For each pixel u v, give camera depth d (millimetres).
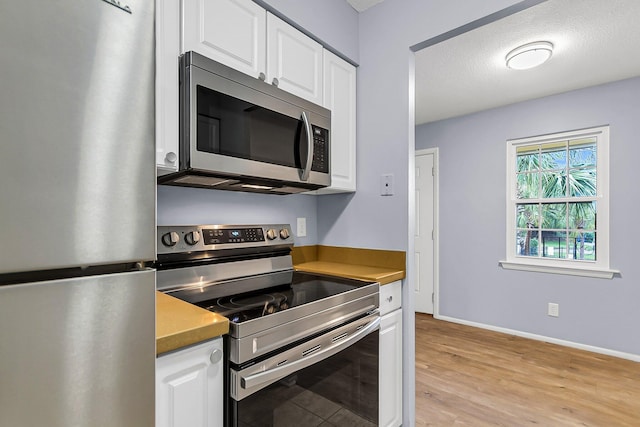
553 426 1837
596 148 2912
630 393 2186
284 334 1033
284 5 1472
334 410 1246
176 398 796
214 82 1157
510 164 3352
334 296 1238
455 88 2893
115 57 552
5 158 443
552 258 3141
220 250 1477
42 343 480
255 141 1304
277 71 1456
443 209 3785
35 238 469
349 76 1901
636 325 2688
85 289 522
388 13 1821
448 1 1604
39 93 472
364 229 1904
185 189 1489
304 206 2045
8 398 453
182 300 1157
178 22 1111
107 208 542
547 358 2730
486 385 2289
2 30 441
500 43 2168
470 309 3578
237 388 898
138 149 580
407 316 1727
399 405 1695
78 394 515
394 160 1785
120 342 562
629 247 2721
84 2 519
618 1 1734
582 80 2744
